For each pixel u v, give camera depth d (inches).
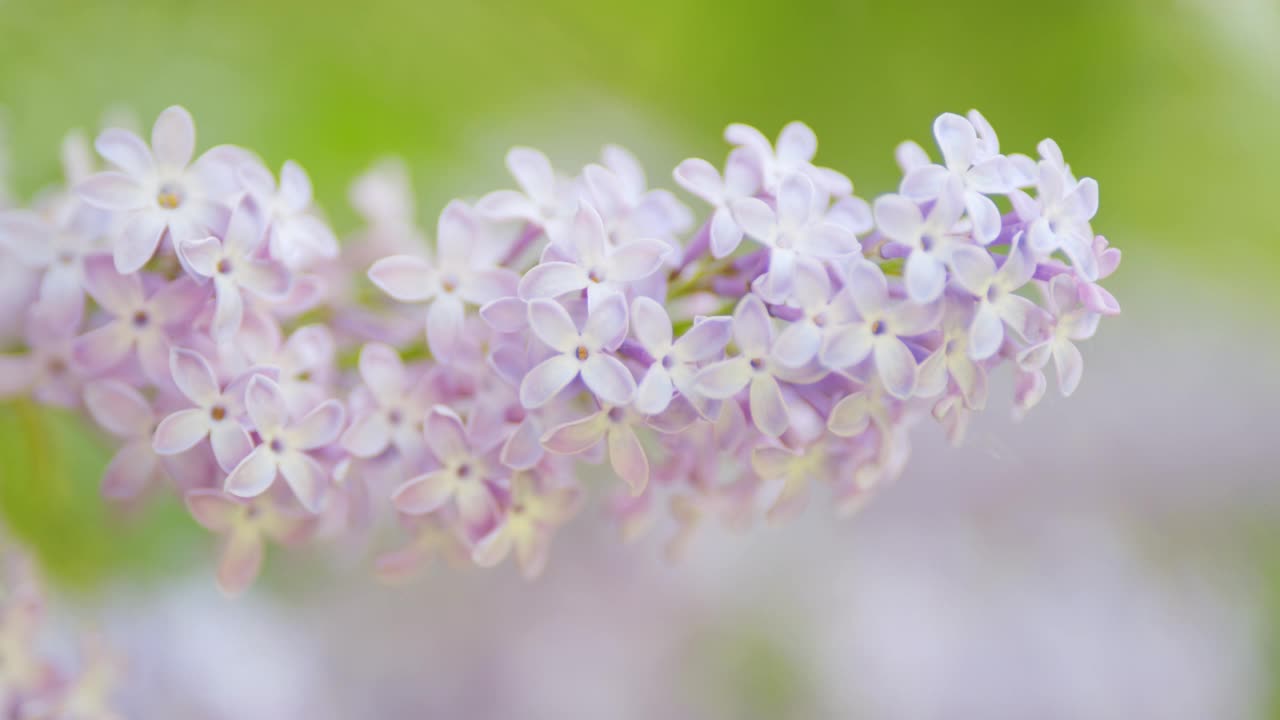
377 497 17.4
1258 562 28.6
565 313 14.9
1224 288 29.1
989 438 16.2
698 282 15.6
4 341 16.6
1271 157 26.9
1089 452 28.1
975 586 27.2
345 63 24.6
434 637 24.3
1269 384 29.0
